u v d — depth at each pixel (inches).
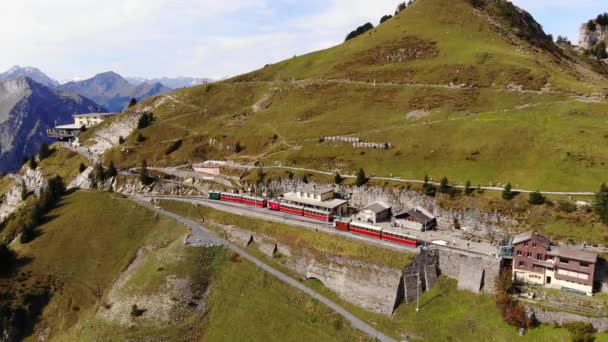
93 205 6702.8
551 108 6082.7
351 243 4426.7
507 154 5241.1
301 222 5157.5
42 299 5137.8
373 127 6988.2
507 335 3358.8
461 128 6087.6
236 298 4424.2
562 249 3614.7
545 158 4928.6
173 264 4864.7
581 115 5674.2
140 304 4458.7
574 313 3245.6
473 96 7052.2
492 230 4328.3
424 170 5492.1
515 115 6107.3
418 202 5009.8
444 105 7037.4
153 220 6136.8
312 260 4517.7
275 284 4483.3
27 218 6742.1
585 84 6796.3
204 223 5821.9
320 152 6638.8
